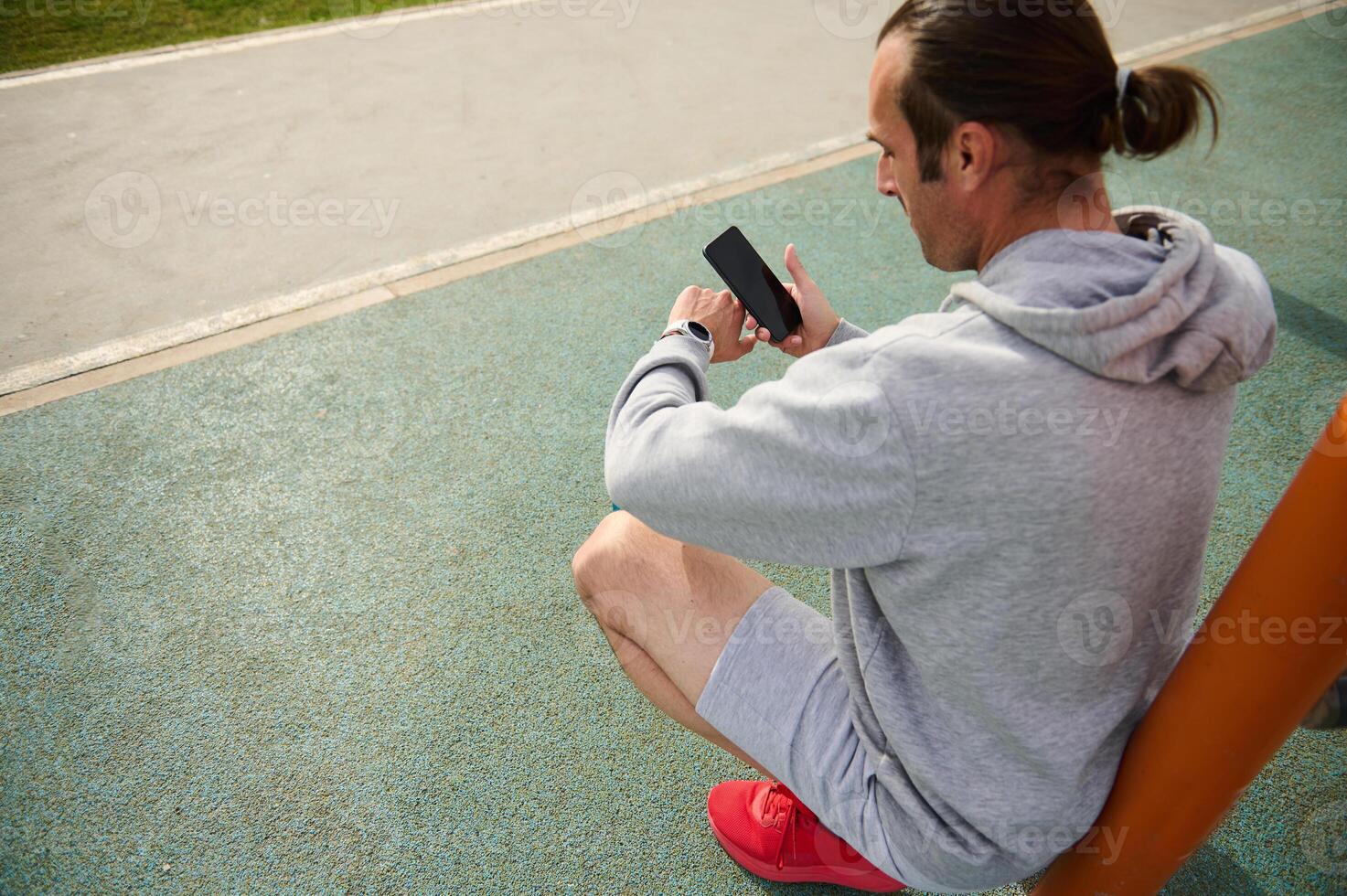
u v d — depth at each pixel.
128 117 4.09
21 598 2.04
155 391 2.62
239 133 3.98
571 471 2.39
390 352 2.77
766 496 0.94
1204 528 0.95
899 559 0.92
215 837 1.63
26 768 1.73
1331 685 0.92
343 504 2.29
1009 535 0.85
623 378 2.69
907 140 0.94
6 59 4.60
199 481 2.35
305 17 5.22
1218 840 1.60
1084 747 0.96
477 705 1.85
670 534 1.08
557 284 3.06
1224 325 0.83
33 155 3.77
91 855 1.61
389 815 1.67
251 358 2.74
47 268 3.11
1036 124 0.85
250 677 1.90
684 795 1.70
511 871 1.59
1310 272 3.08
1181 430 0.87
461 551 2.17
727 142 3.95
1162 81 0.84
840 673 1.16
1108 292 0.83
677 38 5.03
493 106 4.23
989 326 0.86
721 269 1.38
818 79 4.56
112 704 1.84
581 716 1.83
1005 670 0.92
